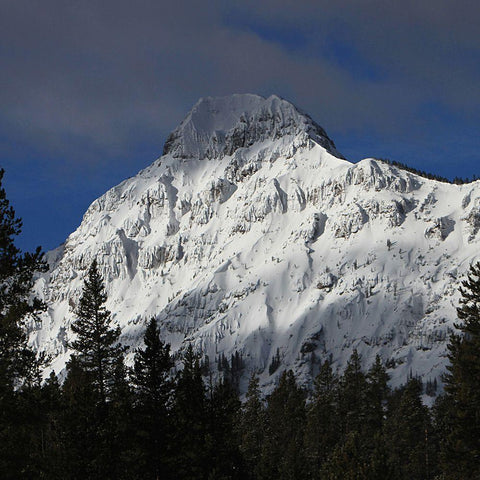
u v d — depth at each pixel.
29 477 141.50
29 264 142.12
